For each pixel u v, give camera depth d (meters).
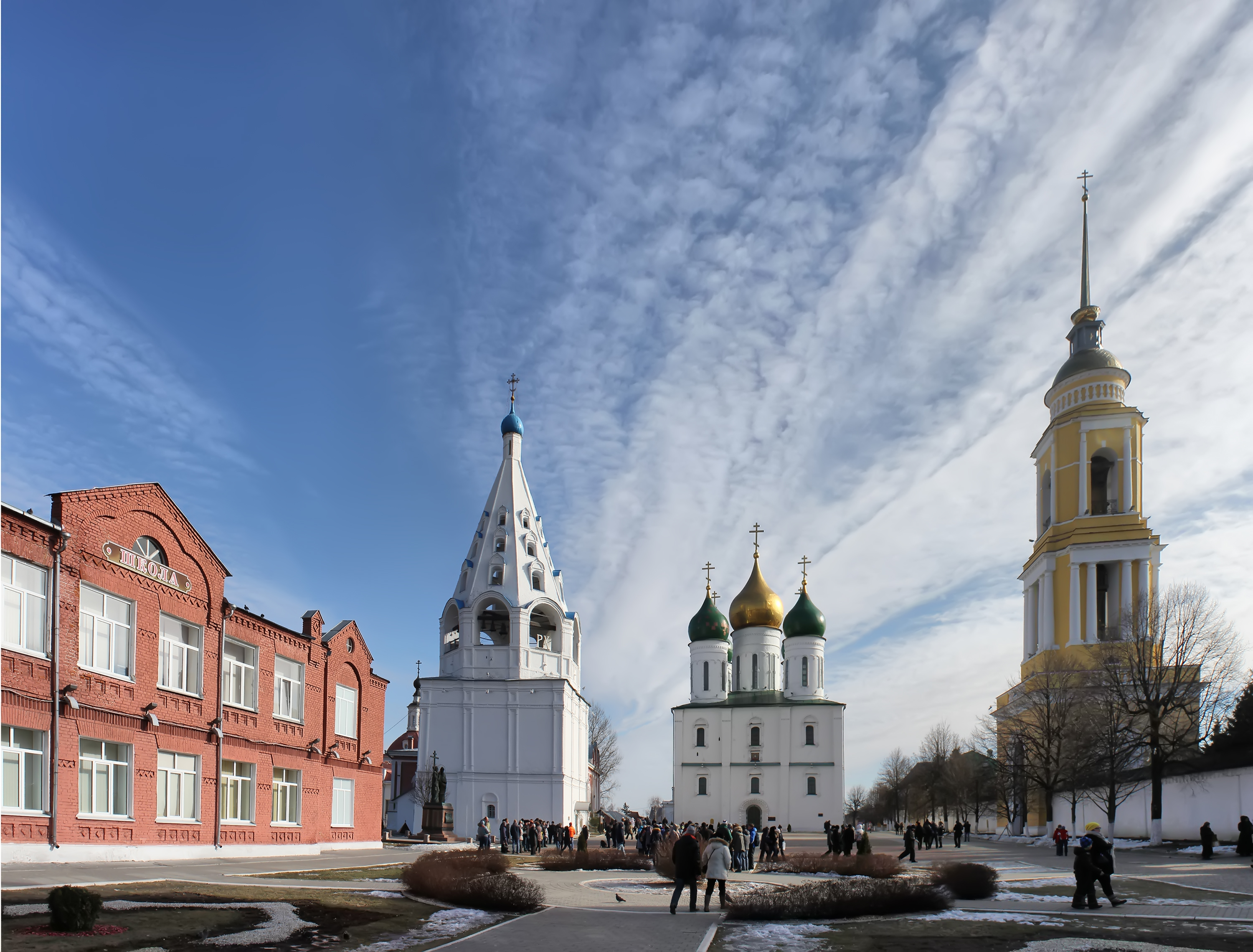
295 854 36.59
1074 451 67.56
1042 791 65.31
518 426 83.44
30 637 24.67
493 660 75.88
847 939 16.27
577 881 29.84
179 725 30.25
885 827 150.00
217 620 32.94
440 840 54.47
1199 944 15.07
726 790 96.00
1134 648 52.66
